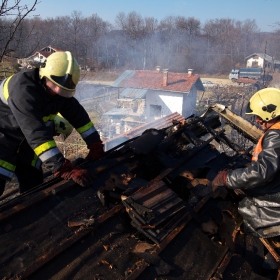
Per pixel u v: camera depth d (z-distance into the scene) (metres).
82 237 2.04
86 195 2.41
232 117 3.83
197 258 2.18
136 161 3.02
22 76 2.51
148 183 2.66
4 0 5.18
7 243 1.89
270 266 2.75
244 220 2.64
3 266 1.76
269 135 2.36
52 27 51.75
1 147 2.76
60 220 2.15
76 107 3.03
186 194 2.98
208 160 3.36
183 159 3.16
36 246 1.93
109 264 1.94
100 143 3.12
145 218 2.21
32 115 2.41
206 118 4.03
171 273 1.99
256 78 38.69
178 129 3.60
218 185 2.54
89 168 2.67
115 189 2.56
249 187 2.37
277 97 2.47
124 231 2.23
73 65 2.54
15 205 2.10
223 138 3.92
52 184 2.42
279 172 2.42
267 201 2.48
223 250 2.33
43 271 1.78
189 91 26.27
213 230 2.52
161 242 2.12
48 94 2.63
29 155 3.06
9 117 2.66
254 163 2.31
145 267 1.94
